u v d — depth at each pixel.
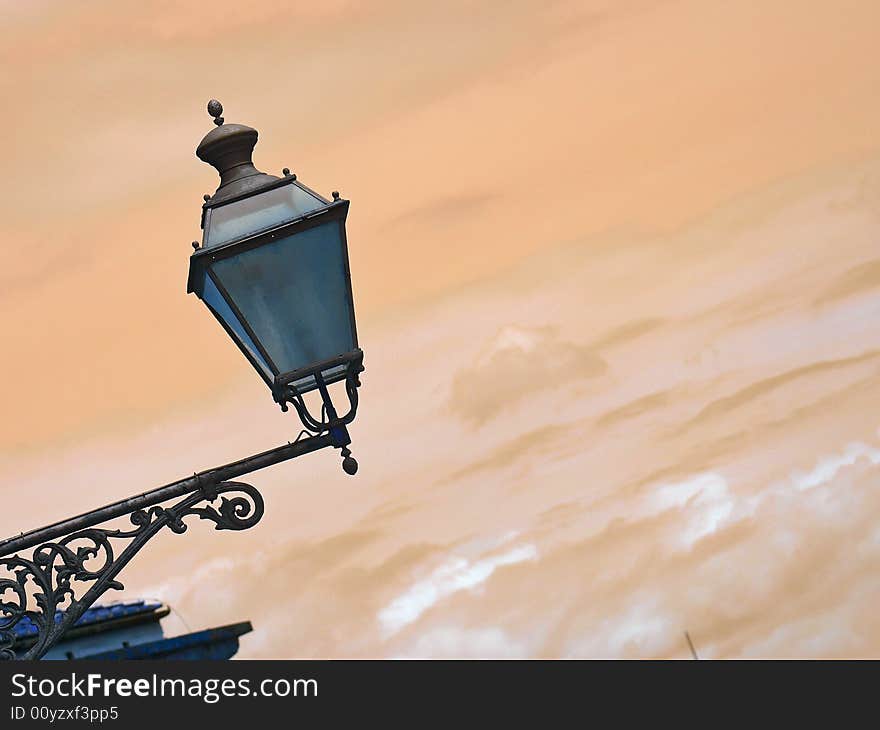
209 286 8.59
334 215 8.58
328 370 8.73
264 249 8.53
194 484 8.61
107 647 25.02
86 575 8.46
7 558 8.41
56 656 23.89
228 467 8.63
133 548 8.49
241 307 8.48
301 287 8.54
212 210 8.70
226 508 8.60
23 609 8.36
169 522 8.56
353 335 8.58
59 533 8.47
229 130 9.04
